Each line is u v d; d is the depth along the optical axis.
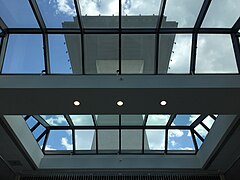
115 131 10.62
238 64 6.72
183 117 9.77
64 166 10.72
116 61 7.03
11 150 9.29
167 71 7.08
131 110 7.01
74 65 7.07
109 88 6.23
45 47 6.84
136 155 11.05
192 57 6.93
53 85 6.22
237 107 6.84
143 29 6.65
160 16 6.28
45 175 11.11
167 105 6.79
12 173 10.94
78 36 6.79
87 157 10.99
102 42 6.86
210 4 5.92
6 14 6.16
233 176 11.08
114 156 11.01
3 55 6.73
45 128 10.46
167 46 6.84
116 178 11.06
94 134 10.69
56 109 6.91
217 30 6.57
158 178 11.07
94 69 7.10
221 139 8.55
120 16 6.34
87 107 6.85
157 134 10.69
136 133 10.67
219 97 6.45
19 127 8.63
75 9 6.14
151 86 6.25
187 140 10.92
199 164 10.76
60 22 6.51
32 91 6.20
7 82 6.19
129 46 6.87
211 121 9.46
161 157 10.98
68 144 11.01
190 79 6.36
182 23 6.49
